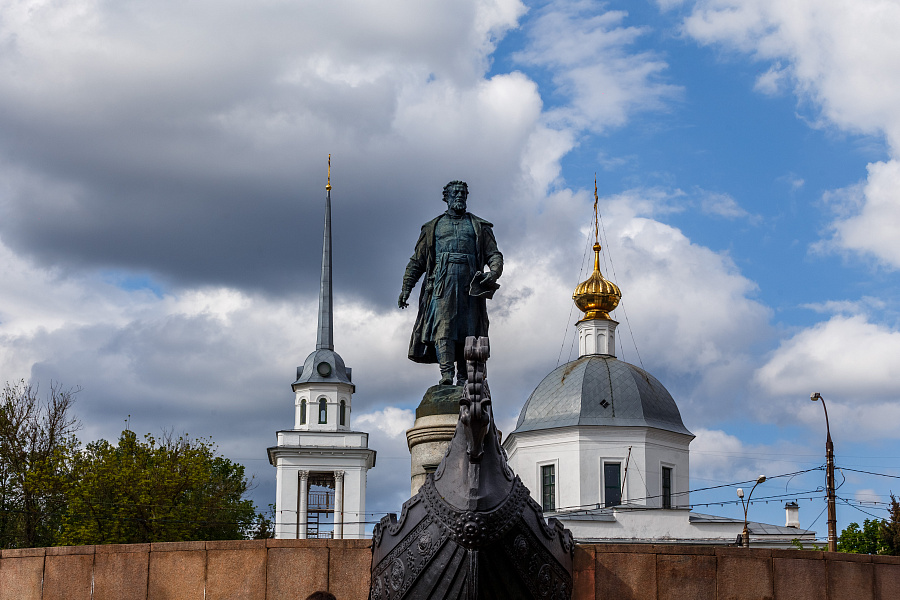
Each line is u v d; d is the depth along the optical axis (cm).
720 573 1520
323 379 9988
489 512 1141
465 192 1802
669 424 6325
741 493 4709
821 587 1531
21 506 5188
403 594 1184
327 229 11031
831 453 4184
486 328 1789
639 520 5778
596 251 7094
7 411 5294
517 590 1170
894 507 5647
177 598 1552
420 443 1742
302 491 9362
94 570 1593
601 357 6706
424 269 1811
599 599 1499
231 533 5781
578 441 6184
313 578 1532
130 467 5444
